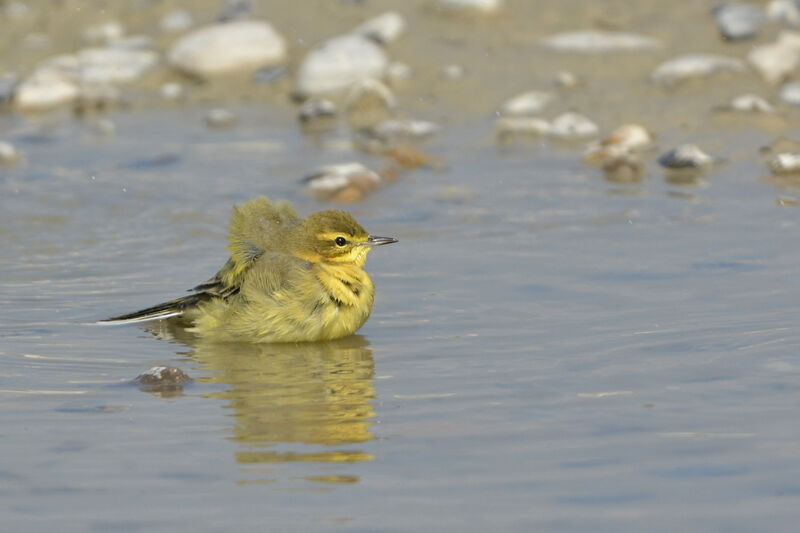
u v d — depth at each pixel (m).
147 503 8.46
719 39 27.66
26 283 15.52
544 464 9.02
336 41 27.73
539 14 29.73
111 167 22.23
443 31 29.23
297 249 14.00
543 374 11.52
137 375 11.78
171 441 9.80
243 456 9.40
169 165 22.36
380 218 18.73
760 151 22.08
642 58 27.27
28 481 8.91
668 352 12.03
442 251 16.80
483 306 14.23
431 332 13.34
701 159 21.27
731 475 8.66
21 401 11.02
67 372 12.09
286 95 27.72
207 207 19.50
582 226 17.89
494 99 26.12
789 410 10.05
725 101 24.91
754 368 11.33
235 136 24.62
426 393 11.08
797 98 24.64
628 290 14.60
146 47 30.02
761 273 15.06
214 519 8.16
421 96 26.58
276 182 21.03
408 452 9.40
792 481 8.50
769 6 28.56
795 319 12.98
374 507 8.30
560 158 22.52
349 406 10.74
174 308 14.03
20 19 31.77
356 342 13.17
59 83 27.84
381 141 23.75
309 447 9.59
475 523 7.99
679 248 16.45
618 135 22.83
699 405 10.30
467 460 9.17
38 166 22.31
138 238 17.75
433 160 22.52
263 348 13.33
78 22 31.53
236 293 13.85
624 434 9.62
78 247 17.25
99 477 8.98
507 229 17.88
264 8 30.78
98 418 10.48
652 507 8.15
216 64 28.58
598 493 8.41
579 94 25.83
